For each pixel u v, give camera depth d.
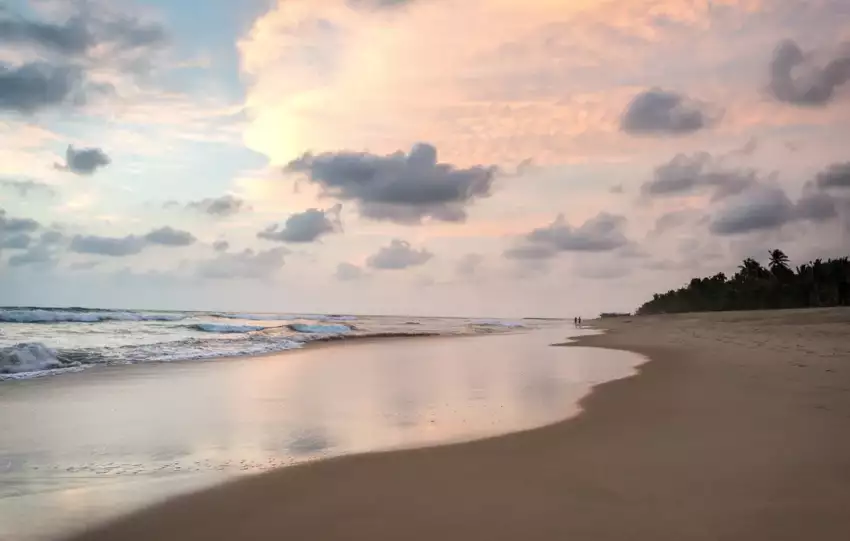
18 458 6.61
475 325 74.69
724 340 27.33
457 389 12.06
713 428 7.83
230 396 11.20
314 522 4.58
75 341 24.47
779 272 105.06
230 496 5.23
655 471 5.84
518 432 7.75
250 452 6.84
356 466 6.16
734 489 5.23
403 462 6.31
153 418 8.97
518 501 5.01
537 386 12.48
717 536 4.18
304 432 7.94
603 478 5.63
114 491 5.38
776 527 4.35
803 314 49.16
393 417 8.98
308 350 23.56
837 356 16.89
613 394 11.02
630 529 4.34
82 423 8.59
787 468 5.88
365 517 4.68
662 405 9.68
